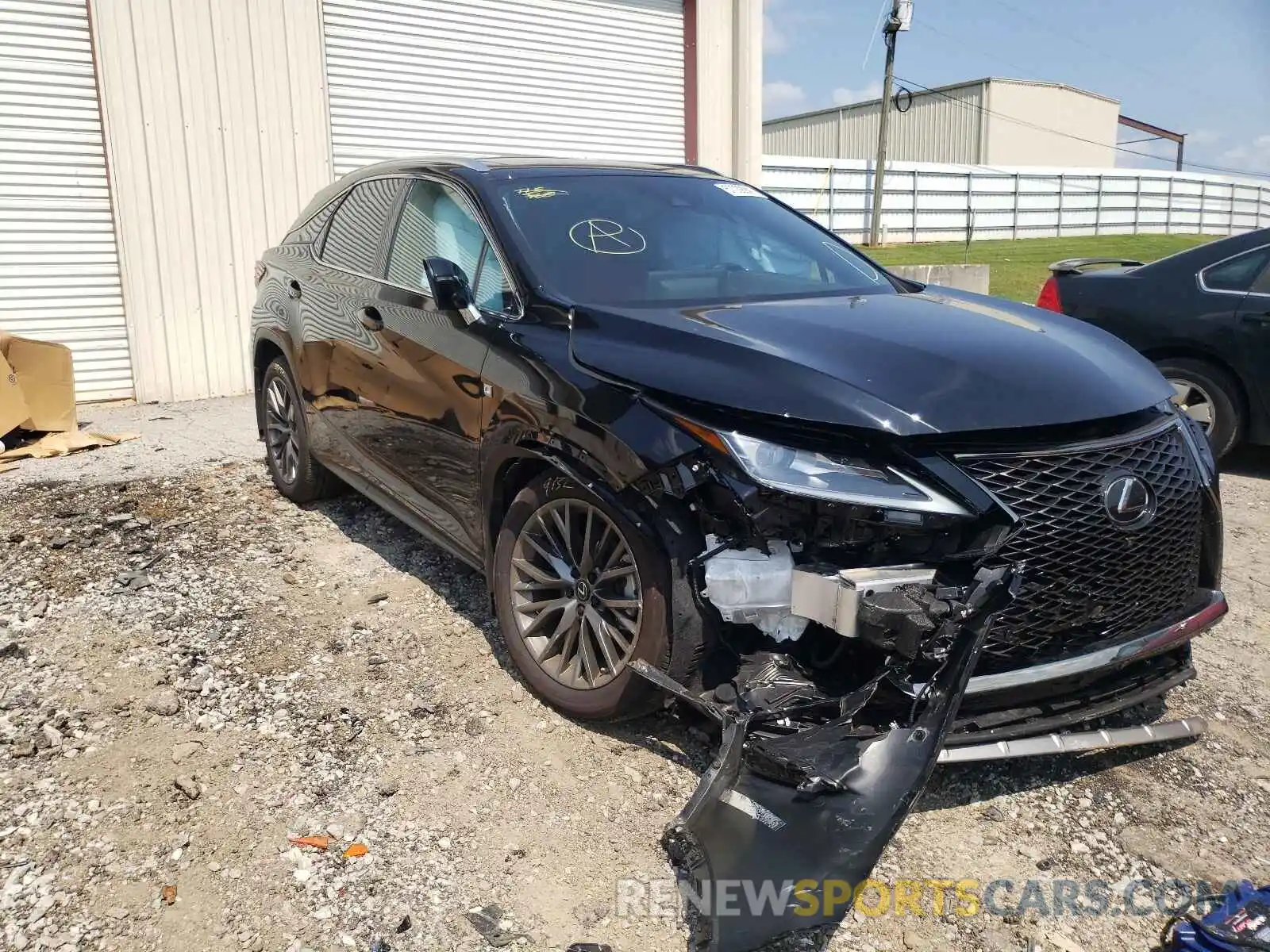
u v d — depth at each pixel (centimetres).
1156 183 3578
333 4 891
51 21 766
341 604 414
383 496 443
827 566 259
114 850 267
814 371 275
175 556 458
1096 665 283
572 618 321
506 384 333
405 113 945
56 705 333
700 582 275
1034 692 279
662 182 438
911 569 258
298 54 867
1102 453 281
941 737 243
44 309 797
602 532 309
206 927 242
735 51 1140
